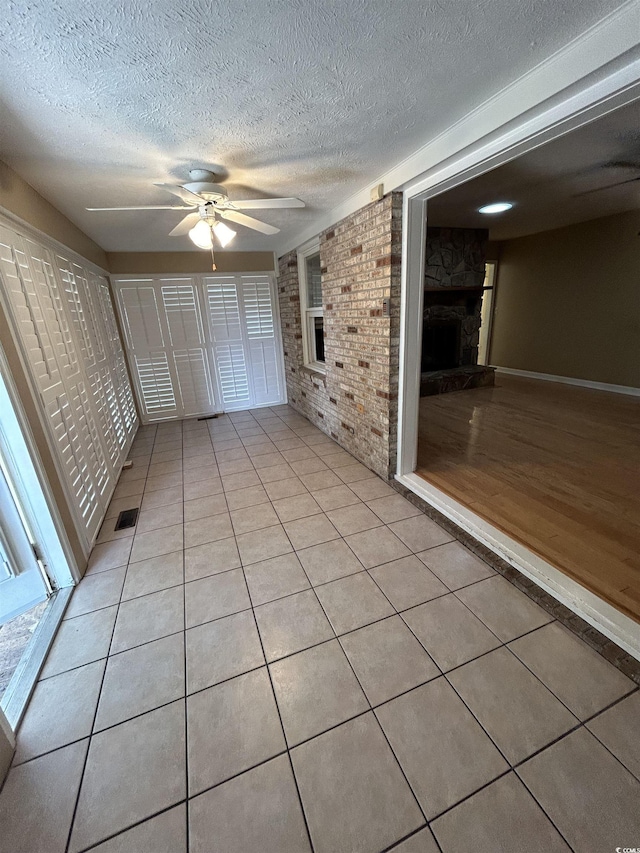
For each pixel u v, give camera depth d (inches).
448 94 55.8
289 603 68.0
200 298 179.8
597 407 172.6
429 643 58.7
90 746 47.1
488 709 49.0
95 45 42.1
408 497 100.1
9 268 66.3
